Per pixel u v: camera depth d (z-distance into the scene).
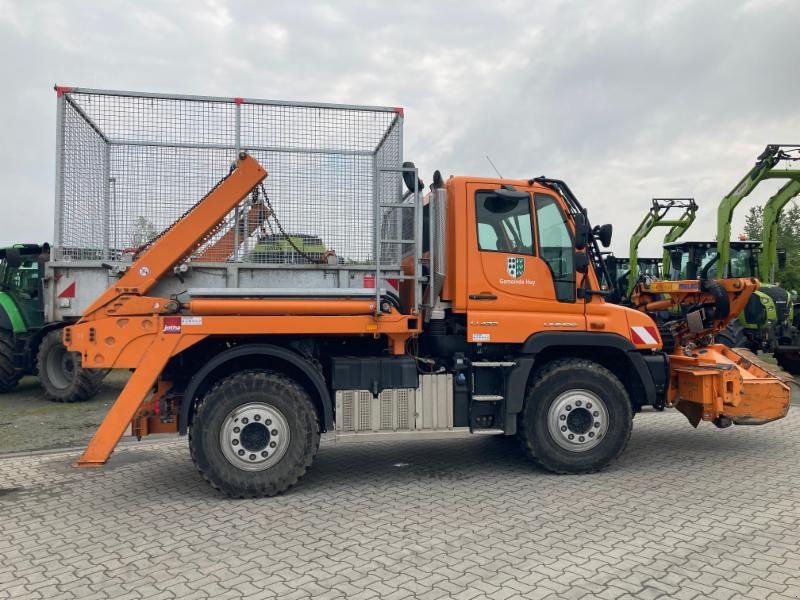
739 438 7.79
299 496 5.47
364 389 5.81
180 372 5.89
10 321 11.16
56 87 5.86
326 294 5.77
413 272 6.11
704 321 7.39
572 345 6.17
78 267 5.92
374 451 7.27
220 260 5.89
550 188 6.33
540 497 5.35
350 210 6.16
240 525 4.73
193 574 3.85
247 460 5.38
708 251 16.17
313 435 5.50
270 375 5.50
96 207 5.90
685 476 6.02
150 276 5.64
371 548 4.22
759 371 6.97
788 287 27.48
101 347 5.42
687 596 3.47
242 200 5.89
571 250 6.30
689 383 6.71
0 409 9.99
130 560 4.09
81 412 9.72
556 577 3.72
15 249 11.64
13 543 4.43
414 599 3.46
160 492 5.66
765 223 15.16
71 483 5.99
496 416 6.10
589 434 6.06
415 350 6.31
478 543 4.29
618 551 4.11
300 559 4.05
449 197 6.20
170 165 5.97
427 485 5.79
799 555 4.04
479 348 6.21
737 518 4.76
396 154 6.29
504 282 6.10
